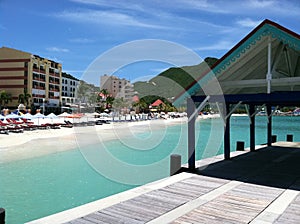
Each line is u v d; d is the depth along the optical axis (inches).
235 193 283.0
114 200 259.6
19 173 484.1
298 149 597.0
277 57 370.6
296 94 332.2
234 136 1182.9
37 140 895.1
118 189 398.9
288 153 540.1
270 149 595.5
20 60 2287.2
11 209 321.4
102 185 417.7
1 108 2218.3
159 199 262.8
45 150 717.9
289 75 419.8
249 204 251.3
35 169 514.0
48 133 1060.5
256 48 368.5
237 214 228.2
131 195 274.4
